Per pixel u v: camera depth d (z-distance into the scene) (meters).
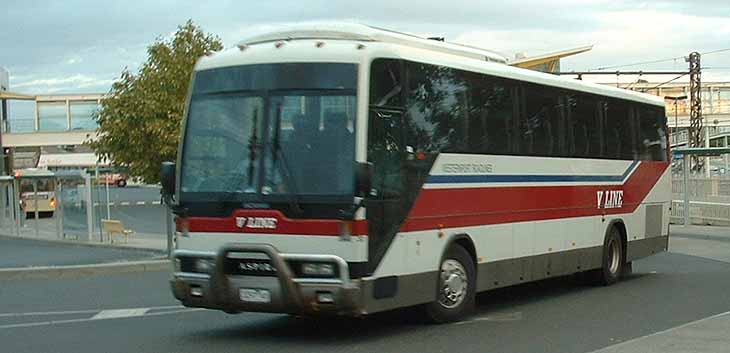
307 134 10.18
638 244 17.55
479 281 12.41
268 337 11.01
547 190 14.13
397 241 10.63
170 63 23.61
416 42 11.87
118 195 85.56
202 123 10.81
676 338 10.25
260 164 10.30
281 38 11.27
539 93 13.95
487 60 13.33
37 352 10.14
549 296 15.11
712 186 33.84
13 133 88.81
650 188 18.03
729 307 13.46
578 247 15.20
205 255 10.46
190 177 10.73
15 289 17.38
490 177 12.62
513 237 13.20
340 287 9.82
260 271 10.20
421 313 11.81
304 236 9.99
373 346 10.30
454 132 11.83
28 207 52.41
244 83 10.62
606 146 16.16
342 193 9.89
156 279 19.02
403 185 10.75
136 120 23.53
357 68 10.17
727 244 26.47
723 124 93.81
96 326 12.09
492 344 10.40
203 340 10.83
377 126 10.32
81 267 20.25
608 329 11.49
